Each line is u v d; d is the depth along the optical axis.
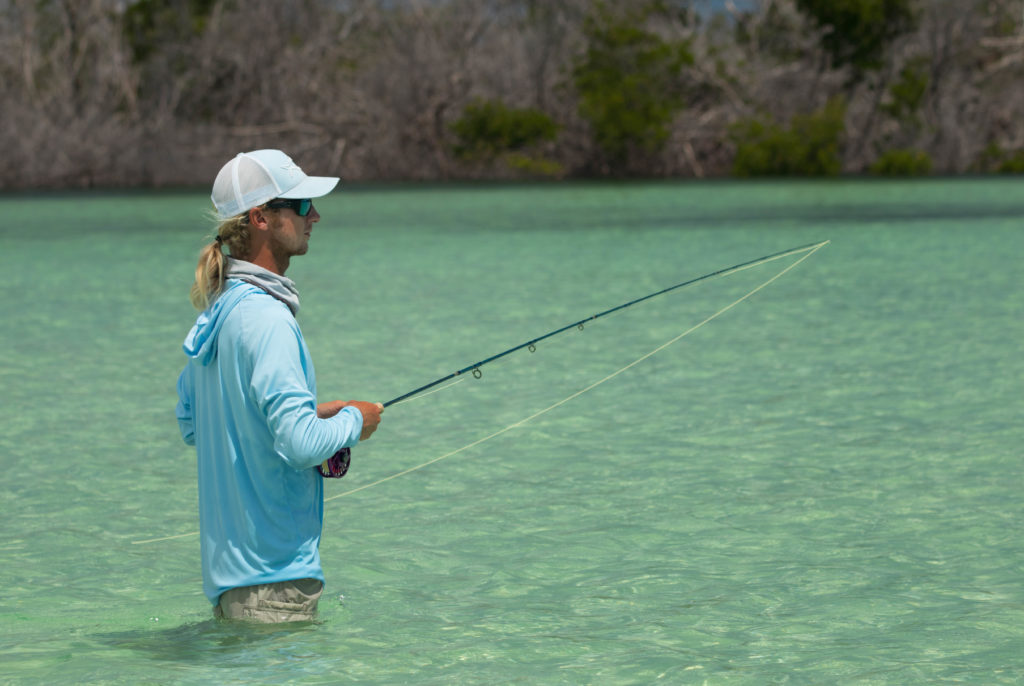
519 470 13.58
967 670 7.61
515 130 111.31
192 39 114.25
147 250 46.28
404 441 15.09
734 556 10.33
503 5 119.94
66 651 8.05
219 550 7.91
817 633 8.38
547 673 7.63
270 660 7.76
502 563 10.26
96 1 113.81
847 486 12.54
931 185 96.81
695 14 125.06
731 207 70.75
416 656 7.92
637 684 7.44
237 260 7.82
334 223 60.84
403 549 10.72
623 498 12.30
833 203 73.31
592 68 115.50
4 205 81.50
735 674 7.59
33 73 114.56
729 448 14.37
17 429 15.93
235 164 7.73
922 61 120.38
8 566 10.36
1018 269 34.97
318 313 27.31
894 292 29.94
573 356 21.22
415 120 114.38
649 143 114.06
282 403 7.34
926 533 10.87
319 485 8.04
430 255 42.47
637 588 9.50
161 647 8.13
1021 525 11.03
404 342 22.92
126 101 116.38
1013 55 121.19
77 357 21.91
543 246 45.56
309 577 7.90
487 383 18.80
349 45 119.19
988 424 15.23
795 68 123.94
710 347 21.97
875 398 17.05
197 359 7.70
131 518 11.89
